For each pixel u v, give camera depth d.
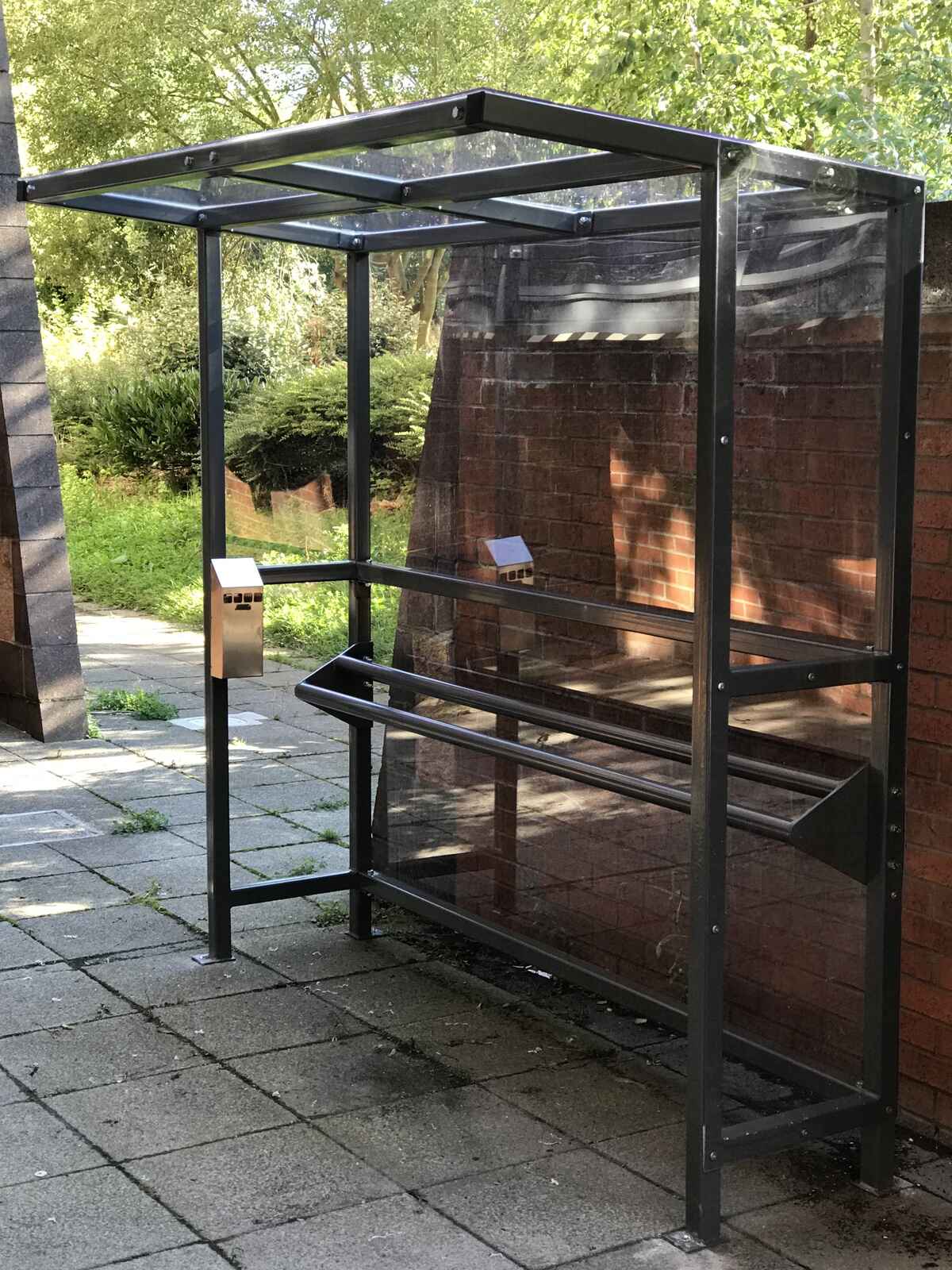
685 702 4.00
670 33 11.45
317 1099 3.77
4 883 5.45
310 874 5.23
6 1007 4.31
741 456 3.40
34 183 4.10
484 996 4.52
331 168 3.70
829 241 3.17
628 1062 4.07
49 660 7.82
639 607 4.13
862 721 3.33
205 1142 3.52
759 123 11.04
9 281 7.61
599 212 4.10
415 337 4.79
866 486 3.28
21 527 7.71
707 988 3.08
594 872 4.39
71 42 22.25
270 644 10.85
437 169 3.68
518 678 4.59
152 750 7.68
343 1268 3.00
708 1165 3.12
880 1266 3.06
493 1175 3.41
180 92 22.50
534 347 4.41
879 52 11.76
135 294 23.14
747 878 3.71
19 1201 3.23
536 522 4.45
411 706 5.01
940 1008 3.61
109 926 5.02
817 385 3.28
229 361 4.68
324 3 19.98
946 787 3.56
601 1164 3.47
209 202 4.40
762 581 3.50
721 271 2.89
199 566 13.97
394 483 4.94
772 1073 3.52
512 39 19.42
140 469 18.06
